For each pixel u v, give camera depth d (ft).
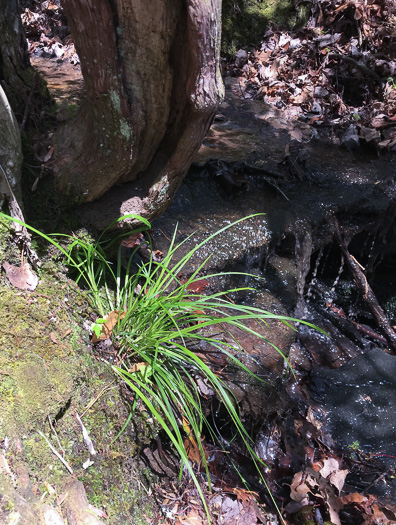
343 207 10.64
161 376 6.31
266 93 14.37
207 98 5.99
